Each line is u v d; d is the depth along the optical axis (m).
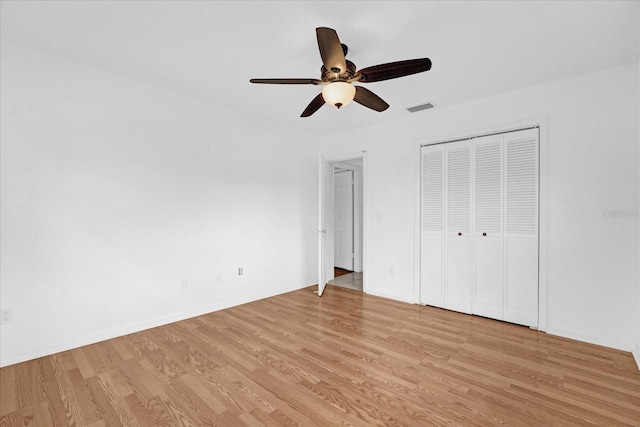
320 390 1.94
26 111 2.28
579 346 2.53
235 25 1.98
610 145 2.50
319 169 4.26
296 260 4.40
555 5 1.76
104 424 1.64
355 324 3.04
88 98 2.56
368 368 2.20
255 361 2.30
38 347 2.34
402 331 2.86
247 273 3.76
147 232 2.91
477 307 3.24
